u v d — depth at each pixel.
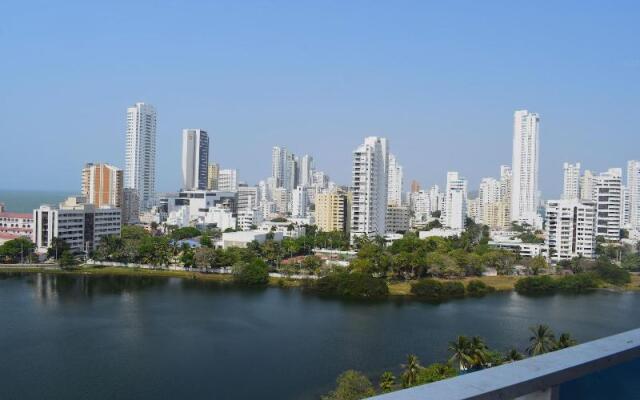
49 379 112.88
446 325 161.88
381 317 170.50
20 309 172.12
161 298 193.88
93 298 191.50
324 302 191.62
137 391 107.62
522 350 137.12
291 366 122.94
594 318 176.50
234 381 113.50
